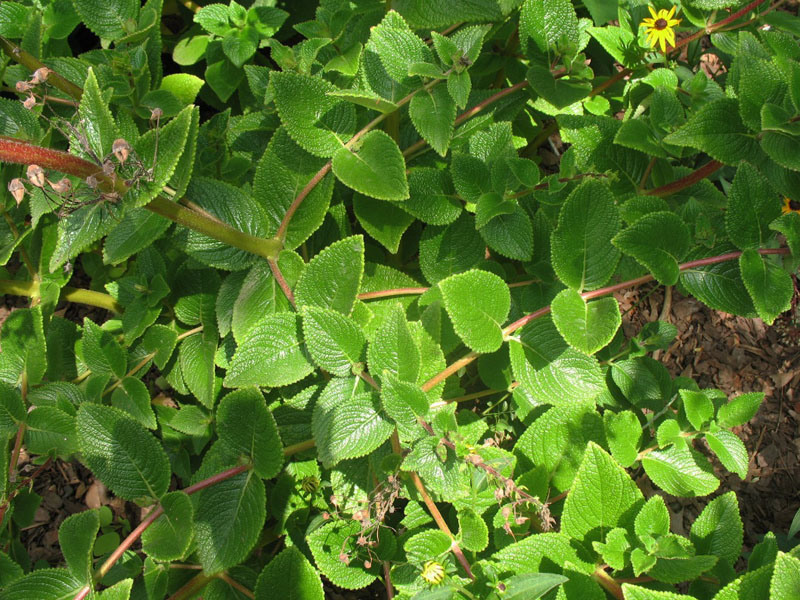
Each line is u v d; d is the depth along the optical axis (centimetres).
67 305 75
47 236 59
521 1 53
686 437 53
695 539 44
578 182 53
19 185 35
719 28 62
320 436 44
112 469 46
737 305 46
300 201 51
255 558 59
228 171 60
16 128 52
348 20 56
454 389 58
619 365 59
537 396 48
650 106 57
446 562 45
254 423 46
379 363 44
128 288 59
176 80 64
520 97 60
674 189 54
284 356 46
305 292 47
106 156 41
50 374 60
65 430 51
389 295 56
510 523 47
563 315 46
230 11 63
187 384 58
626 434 51
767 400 77
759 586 36
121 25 59
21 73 58
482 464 43
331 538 49
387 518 57
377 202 56
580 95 53
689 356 78
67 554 44
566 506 43
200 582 51
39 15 56
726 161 46
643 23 62
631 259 53
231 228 48
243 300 51
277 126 58
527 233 53
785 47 49
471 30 50
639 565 40
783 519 72
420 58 50
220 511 46
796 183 46
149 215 47
